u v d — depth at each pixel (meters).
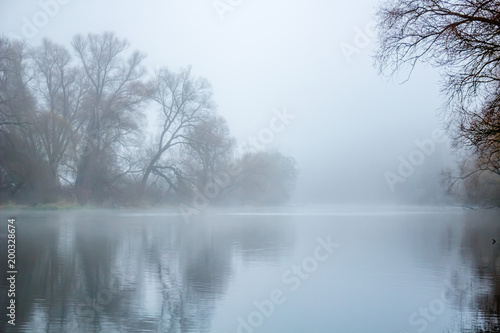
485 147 15.05
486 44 12.80
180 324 12.75
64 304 14.36
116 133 61.34
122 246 27.05
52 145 57.62
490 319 13.31
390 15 13.23
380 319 13.30
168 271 19.44
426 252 25.12
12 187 55.78
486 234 35.31
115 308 14.05
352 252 24.97
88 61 62.88
